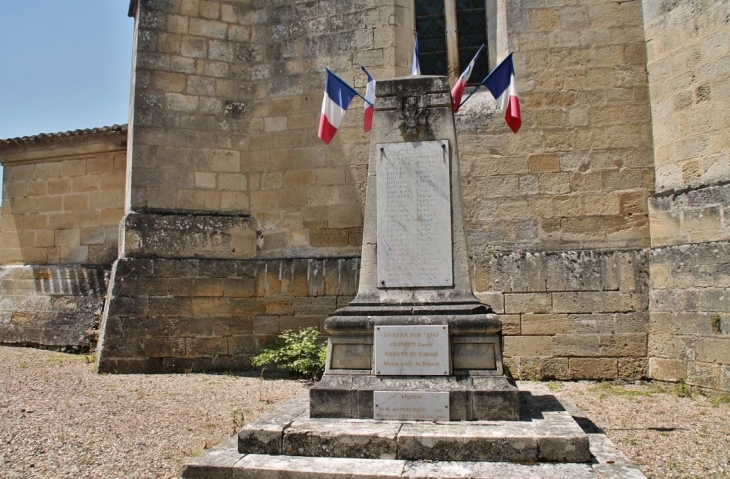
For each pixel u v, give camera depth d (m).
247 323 10.09
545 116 9.70
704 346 8.05
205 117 10.60
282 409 5.50
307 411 5.37
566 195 9.50
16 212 13.12
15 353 11.16
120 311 9.65
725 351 7.78
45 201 12.93
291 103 10.65
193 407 7.22
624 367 8.88
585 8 9.79
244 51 10.89
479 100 9.98
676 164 8.97
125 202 11.59
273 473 4.24
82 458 5.27
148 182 10.24
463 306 5.33
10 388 7.84
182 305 9.90
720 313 7.89
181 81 10.56
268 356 9.27
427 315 5.27
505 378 5.03
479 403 4.93
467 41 10.59
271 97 10.75
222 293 10.07
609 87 9.62
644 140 9.42
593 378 8.95
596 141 9.54
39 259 12.79
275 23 10.88
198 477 4.33
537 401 5.86
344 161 10.35
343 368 5.29
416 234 5.62
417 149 5.76
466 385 5.01
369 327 5.27
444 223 5.61
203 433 6.13
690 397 7.84
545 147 9.64
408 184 5.71
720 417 6.76
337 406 5.08
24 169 13.20
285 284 10.12
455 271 5.53
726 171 8.29
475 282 9.43
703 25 8.68
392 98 5.89
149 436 5.98
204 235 10.24
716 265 8.02
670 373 8.51
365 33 10.45
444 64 10.61
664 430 6.22
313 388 5.14
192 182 10.43
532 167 9.63
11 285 12.73
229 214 10.53
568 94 9.70
